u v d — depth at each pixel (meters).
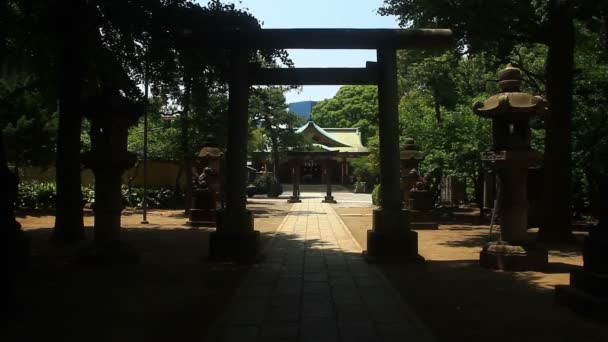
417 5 12.66
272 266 9.81
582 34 16.03
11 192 6.91
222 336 5.47
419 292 7.56
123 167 9.79
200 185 17.97
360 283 8.21
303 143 38.12
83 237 12.77
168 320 6.08
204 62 11.36
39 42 11.29
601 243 6.12
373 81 11.04
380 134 10.54
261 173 47.03
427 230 16.73
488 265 9.48
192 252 11.47
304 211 25.91
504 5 11.93
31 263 9.71
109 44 9.99
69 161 12.55
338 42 10.34
